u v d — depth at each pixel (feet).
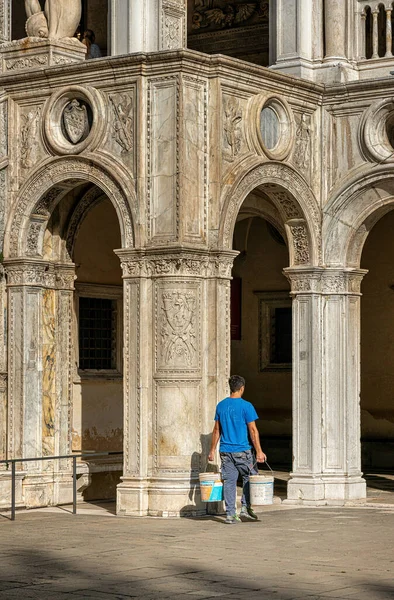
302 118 72.69
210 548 52.95
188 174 65.21
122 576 45.91
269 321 98.63
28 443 71.10
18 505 69.77
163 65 65.41
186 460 64.75
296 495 72.23
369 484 82.74
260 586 43.78
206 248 65.87
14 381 71.36
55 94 69.67
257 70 68.69
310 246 72.84
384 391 94.84
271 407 98.73
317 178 73.56
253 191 75.51
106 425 78.02
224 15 93.61
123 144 66.95
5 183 71.87
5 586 43.98
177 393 64.80
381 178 71.87
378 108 72.02
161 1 71.87
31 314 71.67
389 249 94.43
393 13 77.92
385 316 94.73
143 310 65.57
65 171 69.41
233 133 67.51
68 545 53.98
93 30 93.40
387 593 42.34
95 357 78.79
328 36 74.13
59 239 73.36
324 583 44.32
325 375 73.20
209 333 65.92
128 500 65.10
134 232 65.98
